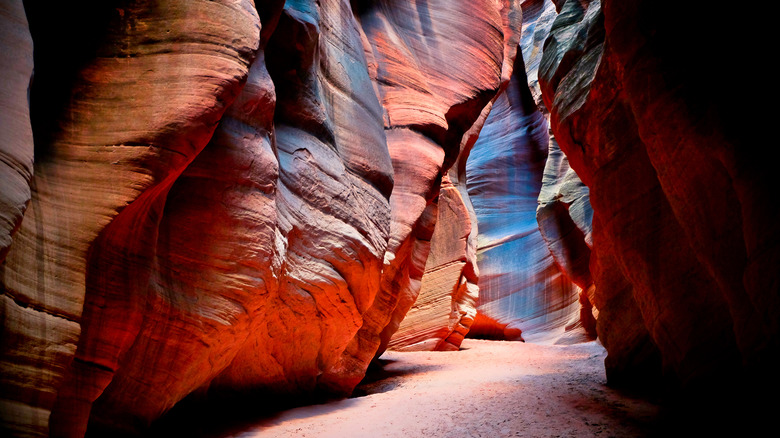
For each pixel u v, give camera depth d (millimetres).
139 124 5625
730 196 5941
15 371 4586
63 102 5605
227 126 7172
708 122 5969
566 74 11688
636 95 7293
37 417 4668
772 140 5176
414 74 13688
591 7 11953
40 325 4809
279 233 8148
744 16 5762
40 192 5184
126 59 5824
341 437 7430
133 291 5961
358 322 10508
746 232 5262
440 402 9375
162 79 5793
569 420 7570
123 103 5688
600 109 9516
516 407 8516
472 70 14898
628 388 9852
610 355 10430
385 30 13555
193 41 5953
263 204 7445
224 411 8688
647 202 8516
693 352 7184
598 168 9656
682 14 6555
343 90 10812
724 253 6094
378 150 11344
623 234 8930
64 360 4922
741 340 5672
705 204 6383
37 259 4949
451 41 14734
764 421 5223
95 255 5574
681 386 7297
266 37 7934
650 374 9734
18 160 4293
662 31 6793
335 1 11164
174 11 5984
